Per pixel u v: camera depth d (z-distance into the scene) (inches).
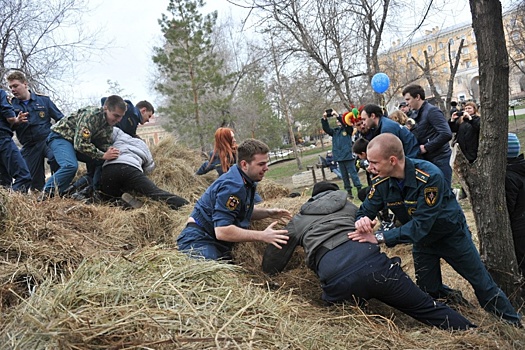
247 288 106.4
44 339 77.7
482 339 109.7
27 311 86.0
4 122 215.0
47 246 123.6
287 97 750.5
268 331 88.5
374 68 408.5
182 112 780.6
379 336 104.8
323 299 127.3
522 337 117.4
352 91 576.4
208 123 795.4
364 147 189.9
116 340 79.1
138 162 204.1
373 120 186.2
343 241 125.5
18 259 113.3
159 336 79.9
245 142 138.0
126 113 234.2
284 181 637.3
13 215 132.1
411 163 120.6
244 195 136.3
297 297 126.6
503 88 132.0
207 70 786.2
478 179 138.5
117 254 129.5
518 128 733.9
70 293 90.3
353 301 120.6
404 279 118.0
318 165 503.2
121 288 93.7
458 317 118.6
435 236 127.0
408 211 124.0
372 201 132.7
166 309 87.5
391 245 124.2
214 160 237.6
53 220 145.6
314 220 133.0
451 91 479.2
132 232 167.0
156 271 107.8
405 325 123.8
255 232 132.3
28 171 221.1
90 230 153.3
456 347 106.0
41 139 240.1
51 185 194.7
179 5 760.3
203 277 105.4
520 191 149.3
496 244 137.9
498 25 129.7
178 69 793.6
